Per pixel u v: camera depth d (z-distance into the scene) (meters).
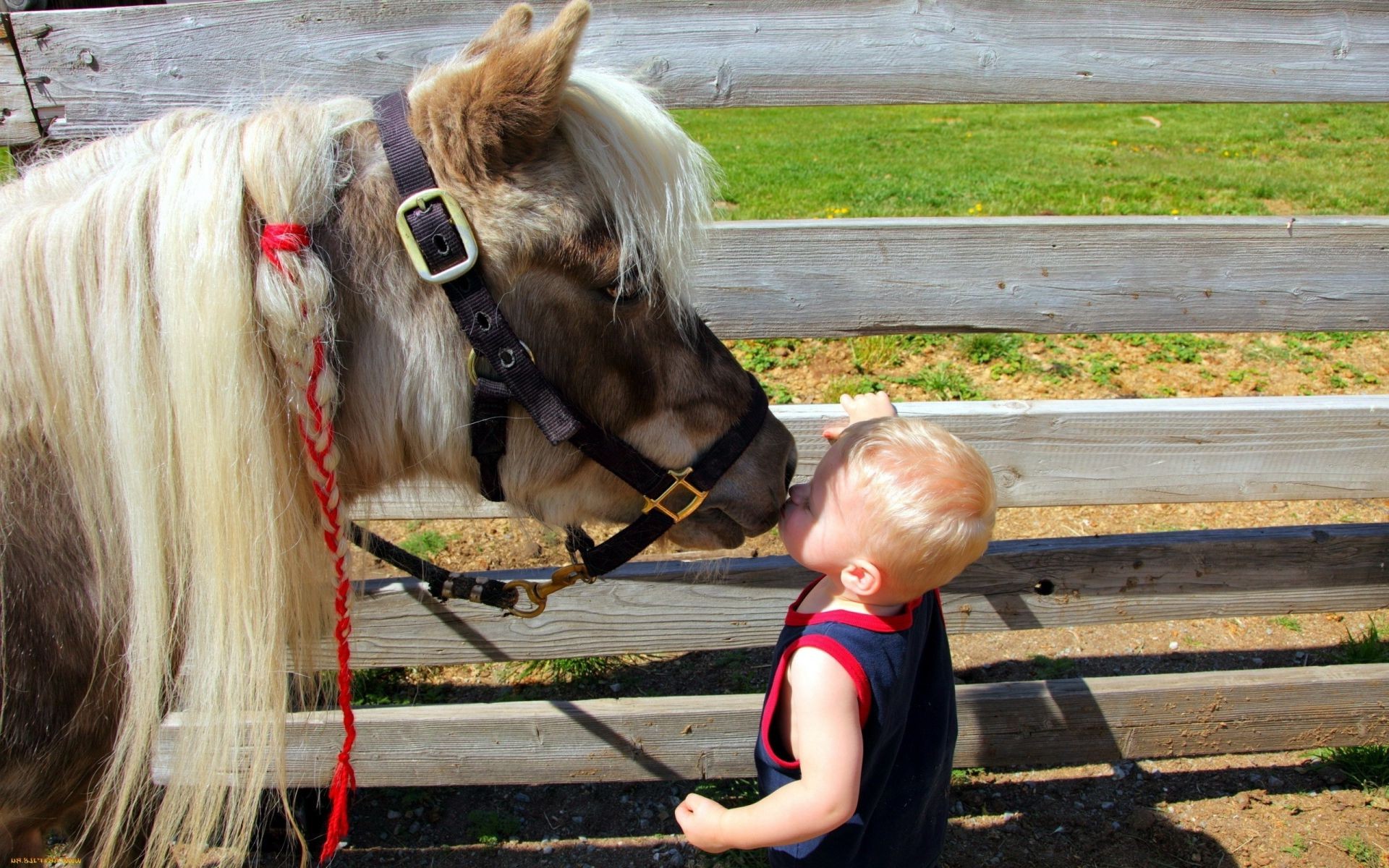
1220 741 2.46
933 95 2.02
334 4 1.98
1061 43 1.99
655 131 1.36
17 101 2.01
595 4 1.94
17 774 1.47
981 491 1.34
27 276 1.27
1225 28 2.00
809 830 1.35
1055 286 2.13
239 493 1.25
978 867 2.29
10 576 1.35
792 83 2.00
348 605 1.42
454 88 1.28
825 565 1.43
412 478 1.60
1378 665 2.45
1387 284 2.14
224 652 1.33
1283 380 4.17
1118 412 2.13
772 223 2.09
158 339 1.25
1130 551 2.30
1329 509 3.53
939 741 1.68
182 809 1.50
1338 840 2.34
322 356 1.25
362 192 1.32
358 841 2.40
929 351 4.38
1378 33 2.02
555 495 1.61
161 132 1.40
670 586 2.26
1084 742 2.44
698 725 2.33
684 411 1.52
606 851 2.37
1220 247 2.10
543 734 2.31
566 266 1.34
